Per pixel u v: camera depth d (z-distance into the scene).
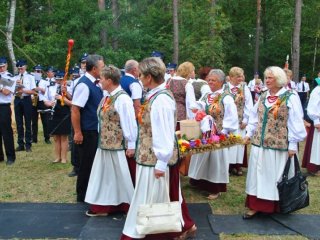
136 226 3.46
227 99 5.09
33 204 5.10
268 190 4.39
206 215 4.71
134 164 4.61
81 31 18.84
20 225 4.41
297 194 4.38
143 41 22.22
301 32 27.17
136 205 3.59
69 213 4.78
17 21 23.17
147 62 3.46
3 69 6.92
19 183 6.02
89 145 4.95
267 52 28.38
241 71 6.53
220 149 5.05
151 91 3.50
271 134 4.35
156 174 3.40
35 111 9.06
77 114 4.79
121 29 20.05
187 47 22.52
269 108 4.36
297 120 4.23
